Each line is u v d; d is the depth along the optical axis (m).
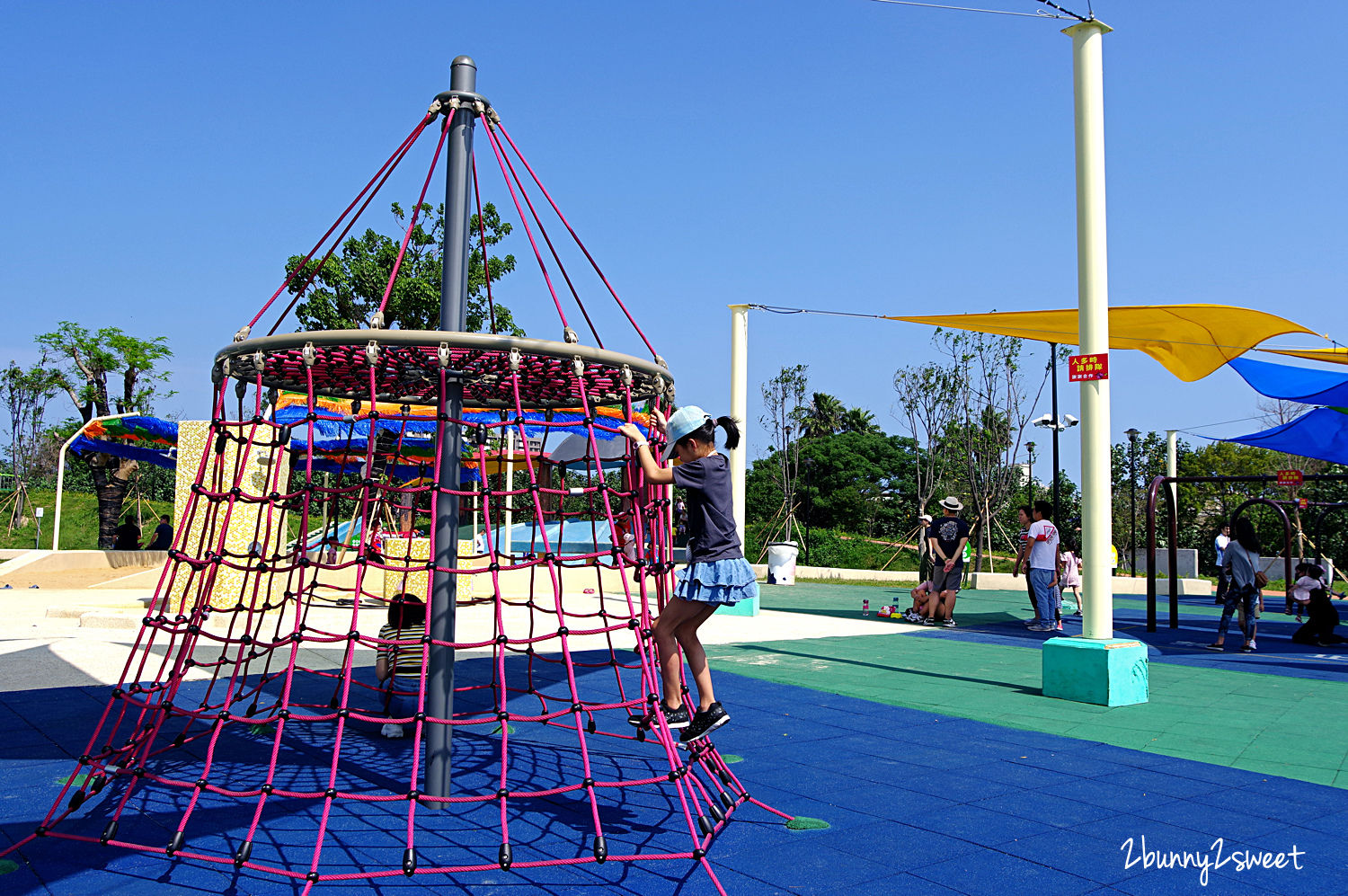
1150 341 10.77
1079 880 3.44
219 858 3.54
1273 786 4.77
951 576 13.18
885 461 42.50
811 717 6.43
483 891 3.27
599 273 4.70
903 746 5.61
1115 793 4.63
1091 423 7.25
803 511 39.44
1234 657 10.30
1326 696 7.57
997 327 10.78
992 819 4.17
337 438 13.81
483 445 4.34
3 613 12.80
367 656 8.96
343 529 18.16
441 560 4.28
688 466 4.17
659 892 3.27
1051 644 7.35
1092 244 7.11
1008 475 28.05
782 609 15.32
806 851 3.72
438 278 22.44
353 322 22.05
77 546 29.58
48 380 40.72
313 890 3.25
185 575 12.37
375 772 4.93
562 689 7.50
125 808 4.20
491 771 4.95
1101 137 7.12
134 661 8.43
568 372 4.43
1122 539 31.36
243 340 4.16
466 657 9.12
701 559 4.16
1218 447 33.47
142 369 30.73
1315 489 29.03
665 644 4.22
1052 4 7.04
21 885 3.26
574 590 17.50
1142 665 7.20
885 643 10.71
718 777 4.79
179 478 12.95
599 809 4.30
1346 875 3.53
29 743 5.38
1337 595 22.17
